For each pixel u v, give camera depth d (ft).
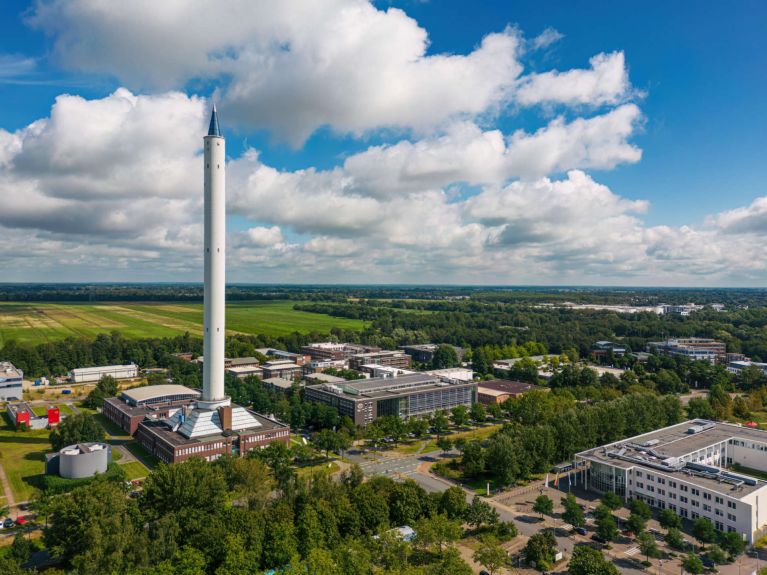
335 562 371.56
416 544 430.20
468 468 623.77
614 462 586.04
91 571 354.33
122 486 527.40
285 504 450.71
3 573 345.31
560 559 435.12
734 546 437.99
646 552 433.89
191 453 640.17
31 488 570.87
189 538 414.82
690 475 543.39
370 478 582.76
